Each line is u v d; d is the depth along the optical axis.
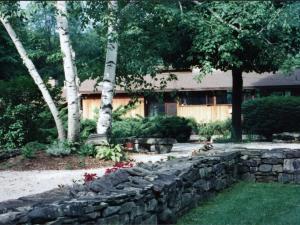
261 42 15.77
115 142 13.09
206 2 16.12
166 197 5.80
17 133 14.10
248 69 18.30
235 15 15.77
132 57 15.34
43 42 17.47
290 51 17.11
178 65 18.25
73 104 12.34
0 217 3.56
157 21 16.05
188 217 6.38
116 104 27.11
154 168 6.70
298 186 8.94
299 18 15.53
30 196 4.44
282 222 6.02
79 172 9.99
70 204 4.03
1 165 10.98
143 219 5.20
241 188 8.80
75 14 12.89
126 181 5.55
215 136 23.30
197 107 27.11
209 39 15.68
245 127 21.41
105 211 4.45
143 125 19.83
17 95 14.24
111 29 13.48
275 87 25.91
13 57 22.52
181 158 7.91
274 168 9.39
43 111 14.81
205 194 7.61
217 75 28.34
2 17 11.89
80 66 15.50
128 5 14.09
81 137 13.59
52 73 28.11
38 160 11.29
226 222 6.06
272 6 15.34
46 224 3.77
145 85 16.42
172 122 20.77
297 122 20.25
